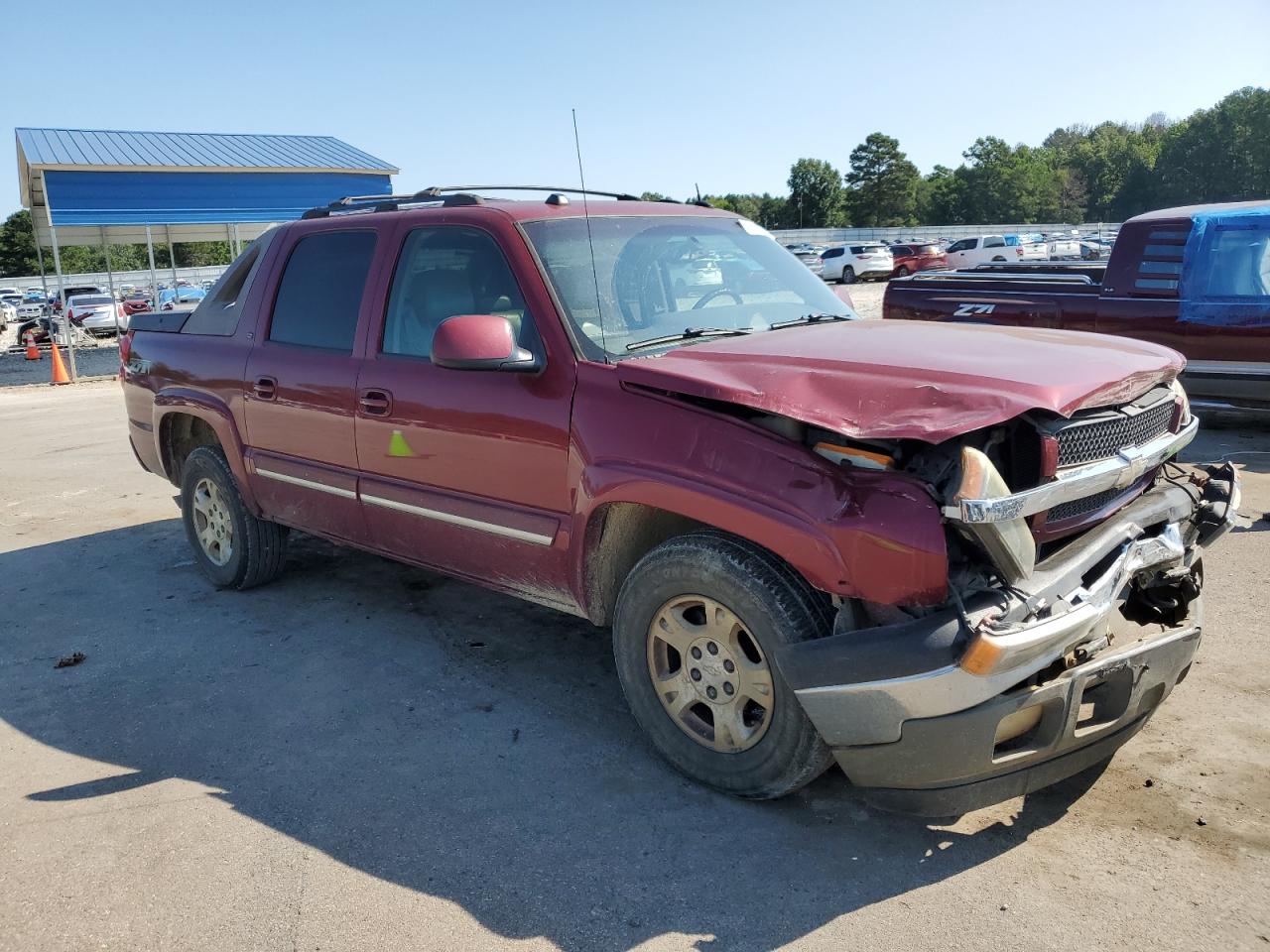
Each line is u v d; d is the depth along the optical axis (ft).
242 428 16.31
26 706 13.56
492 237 12.41
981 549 8.73
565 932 8.60
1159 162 338.13
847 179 375.25
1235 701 12.30
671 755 10.96
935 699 8.51
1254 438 27.17
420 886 9.31
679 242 13.57
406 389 13.15
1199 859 9.27
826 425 8.84
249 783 11.28
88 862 9.86
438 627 15.94
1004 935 8.34
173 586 18.51
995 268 33.55
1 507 25.52
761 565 9.58
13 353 91.25
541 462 11.57
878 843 9.74
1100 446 9.62
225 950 8.51
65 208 69.92
